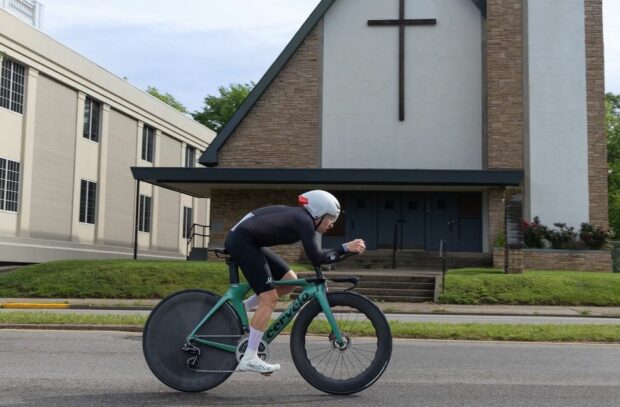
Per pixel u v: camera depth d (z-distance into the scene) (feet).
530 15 87.81
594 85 86.74
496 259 80.28
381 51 92.22
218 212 89.86
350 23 92.79
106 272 70.38
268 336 19.86
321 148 91.71
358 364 20.25
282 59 92.22
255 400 19.12
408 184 84.02
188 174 84.07
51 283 68.08
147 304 59.47
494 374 24.17
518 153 86.89
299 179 82.89
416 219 90.07
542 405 19.19
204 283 68.95
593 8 87.20
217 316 19.89
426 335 34.50
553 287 66.39
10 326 36.42
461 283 67.15
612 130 190.08
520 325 38.37
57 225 101.45
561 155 86.38
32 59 94.43
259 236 19.35
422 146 91.09
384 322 19.66
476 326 37.14
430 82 91.50
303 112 92.12
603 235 83.30
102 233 114.52
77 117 106.52
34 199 95.81
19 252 91.09
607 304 63.93
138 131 126.93
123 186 122.21
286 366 25.36
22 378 22.26
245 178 83.41
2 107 89.40
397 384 22.00
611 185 183.32
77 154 106.73
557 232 84.23
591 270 81.76
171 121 140.26
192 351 19.76
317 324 23.86
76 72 104.99
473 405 19.06
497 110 87.51
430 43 91.86
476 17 91.45
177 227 146.72
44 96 98.17
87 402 18.75
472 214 89.45
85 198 109.81
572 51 87.15
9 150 90.99
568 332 35.04
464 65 91.20
